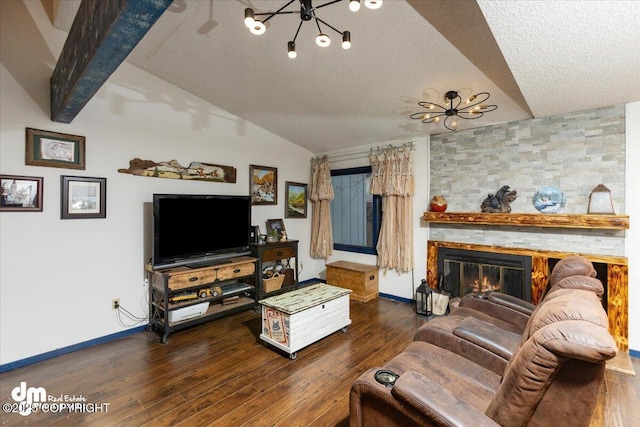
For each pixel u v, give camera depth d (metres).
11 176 2.53
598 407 2.08
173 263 3.23
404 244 4.17
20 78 2.59
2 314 2.51
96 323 3.01
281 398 2.18
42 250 2.69
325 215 5.08
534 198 3.25
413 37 2.29
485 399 1.49
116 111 3.11
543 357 0.98
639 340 2.73
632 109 2.75
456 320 2.25
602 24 1.58
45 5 2.71
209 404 2.11
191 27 2.52
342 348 2.93
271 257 4.17
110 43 1.49
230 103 3.85
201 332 3.30
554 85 2.39
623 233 2.81
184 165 3.64
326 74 2.96
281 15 2.24
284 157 4.86
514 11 1.50
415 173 4.19
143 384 2.34
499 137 3.49
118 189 3.14
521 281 3.32
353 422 1.43
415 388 1.22
